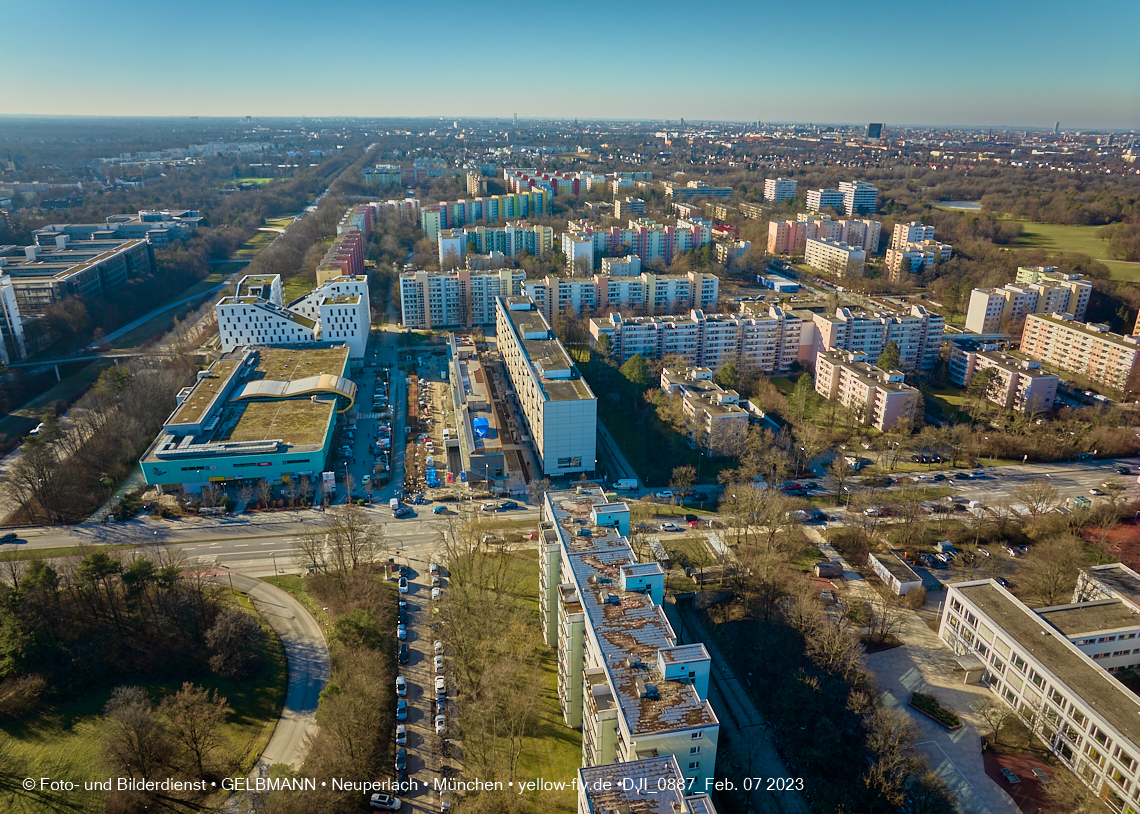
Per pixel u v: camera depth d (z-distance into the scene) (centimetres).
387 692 17650
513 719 16575
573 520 19100
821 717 16650
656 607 15862
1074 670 16812
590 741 14512
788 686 17900
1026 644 17675
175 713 15912
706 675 14088
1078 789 15412
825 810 15075
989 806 15275
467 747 16462
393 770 15938
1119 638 18550
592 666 15225
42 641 18138
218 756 16112
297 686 18350
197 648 19138
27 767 15662
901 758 15300
